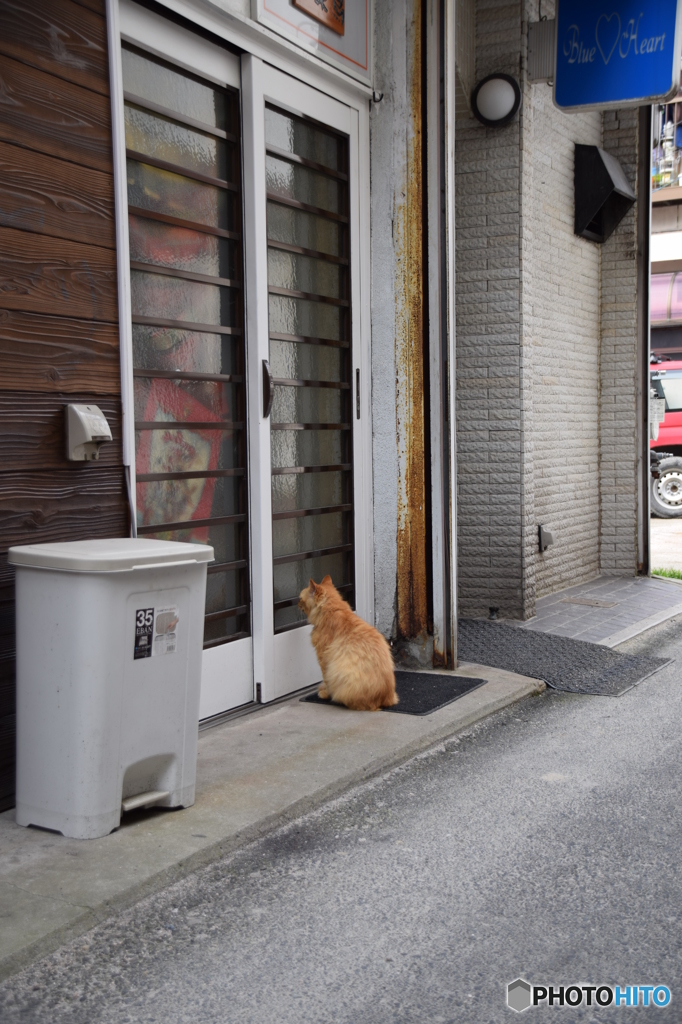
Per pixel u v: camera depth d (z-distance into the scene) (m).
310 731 4.41
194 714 3.45
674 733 4.60
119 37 3.77
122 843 3.15
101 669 3.10
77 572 3.04
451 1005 2.36
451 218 5.45
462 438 7.18
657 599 8.12
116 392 3.81
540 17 7.27
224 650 4.66
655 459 15.41
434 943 2.65
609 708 5.05
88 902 2.75
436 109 5.41
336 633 4.80
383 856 3.22
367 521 5.75
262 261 4.77
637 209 8.95
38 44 3.44
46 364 3.50
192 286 4.48
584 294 8.75
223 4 4.36
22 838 3.19
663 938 2.67
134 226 4.12
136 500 4.15
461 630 6.76
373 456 5.77
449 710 4.76
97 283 3.71
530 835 3.39
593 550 9.17
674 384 15.34
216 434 4.65
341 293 5.57
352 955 2.59
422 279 5.54
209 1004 2.37
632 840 3.34
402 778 3.98
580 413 8.75
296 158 5.09
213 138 4.61
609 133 8.89
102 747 3.14
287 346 5.11
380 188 5.62
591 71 6.43
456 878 3.05
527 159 6.93
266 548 4.84
